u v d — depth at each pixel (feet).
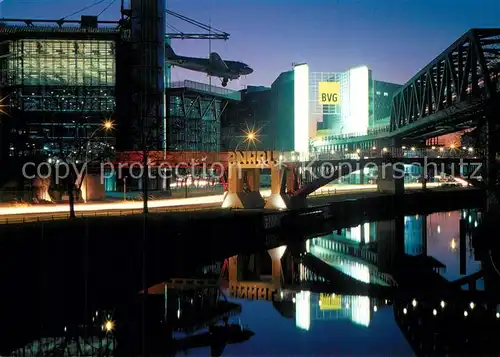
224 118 541.34
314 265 215.72
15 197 256.73
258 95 572.92
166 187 364.79
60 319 132.67
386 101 625.82
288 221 271.90
